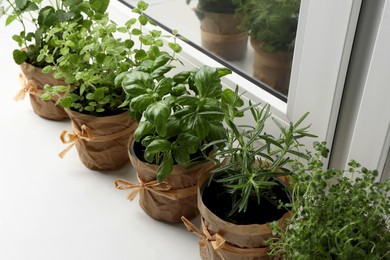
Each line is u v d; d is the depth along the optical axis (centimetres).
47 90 122
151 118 91
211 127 98
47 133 145
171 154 101
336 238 74
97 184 128
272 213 94
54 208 122
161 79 105
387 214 76
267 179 94
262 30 117
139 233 115
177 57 135
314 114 100
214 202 98
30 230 116
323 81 95
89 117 118
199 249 108
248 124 119
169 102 95
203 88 94
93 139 122
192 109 97
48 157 137
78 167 134
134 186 113
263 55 118
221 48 130
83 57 124
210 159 100
